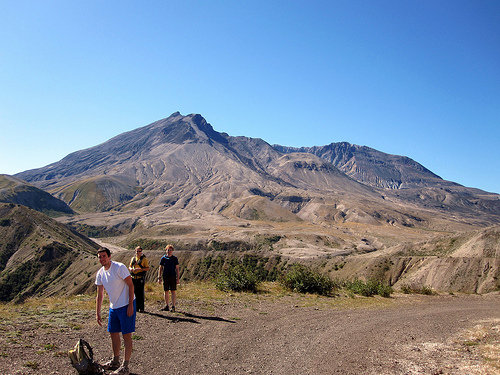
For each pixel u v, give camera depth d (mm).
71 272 124688
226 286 20500
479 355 8898
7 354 7164
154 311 12594
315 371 7359
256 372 7137
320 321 12766
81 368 6273
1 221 150375
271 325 11633
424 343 10078
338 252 181000
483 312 16953
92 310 12422
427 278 74312
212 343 9023
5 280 120000
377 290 24062
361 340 10203
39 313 11602
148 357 7688
